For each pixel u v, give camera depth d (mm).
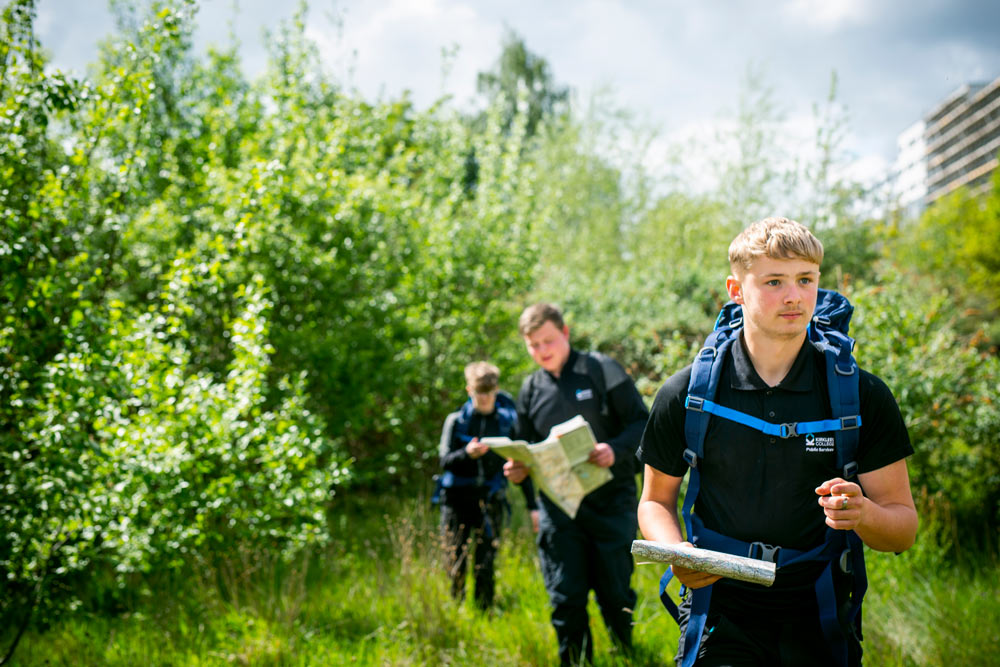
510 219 9398
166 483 4637
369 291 7531
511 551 5523
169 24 5219
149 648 4008
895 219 15656
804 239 1853
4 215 4102
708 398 1995
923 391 5719
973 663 3537
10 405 4242
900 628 3916
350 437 7570
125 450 4516
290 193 6852
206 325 6738
